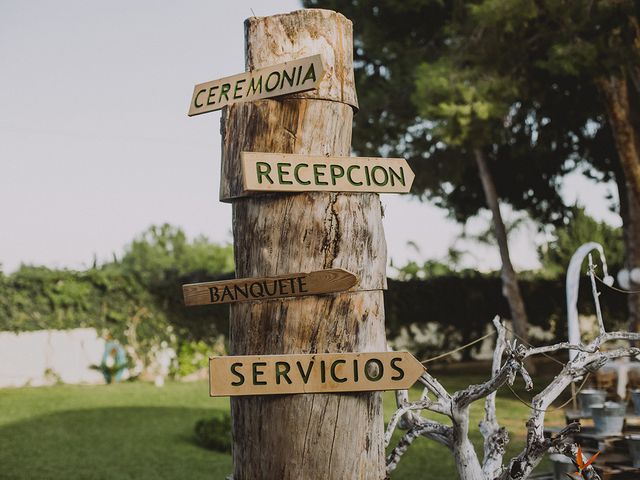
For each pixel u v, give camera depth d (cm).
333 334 239
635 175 1210
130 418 1137
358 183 245
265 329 241
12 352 1557
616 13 983
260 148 244
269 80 246
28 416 1152
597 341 315
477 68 1077
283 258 241
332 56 251
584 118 1431
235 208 252
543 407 291
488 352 1947
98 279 1644
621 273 679
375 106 1406
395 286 1873
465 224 1805
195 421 1109
